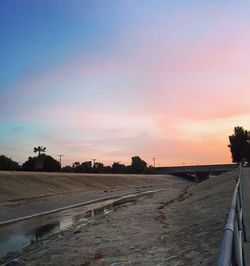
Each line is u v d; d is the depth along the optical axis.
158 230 28.95
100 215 48.06
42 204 62.09
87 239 28.67
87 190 100.31
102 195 88.06
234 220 7.39
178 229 27.08
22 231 37.00
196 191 70.69
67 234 32.84
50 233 35.38
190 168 196.12
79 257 23.23
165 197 75.25
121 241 26.42
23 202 63.69
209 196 46.16
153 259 19.92
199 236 22.30
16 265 22.64
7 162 134.38
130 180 145.00
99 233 31.08
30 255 25.05
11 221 43.88
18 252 26.77
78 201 71.19
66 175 111.06
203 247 19.33
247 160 151.50
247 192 32.44
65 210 56.62
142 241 25.42
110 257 22.14
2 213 49.41
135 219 38.88
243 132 152.12
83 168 188.12
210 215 28.52
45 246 27.80
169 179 182.00
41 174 99.44
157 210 46.97
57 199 72.06
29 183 84.19
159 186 136.75
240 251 8.38
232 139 153.00
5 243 30.72
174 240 23.56
